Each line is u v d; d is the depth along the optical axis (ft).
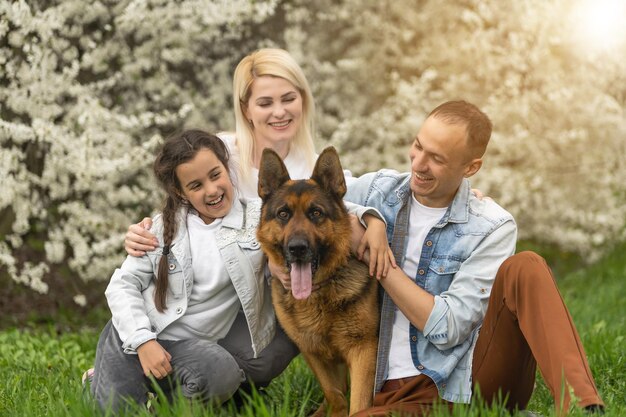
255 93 15.81
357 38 33.86
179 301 12.75
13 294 27.91
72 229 25.13
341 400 13.12
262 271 13.44
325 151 13.10
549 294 10.73
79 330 25.38
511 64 30.45
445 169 11.84
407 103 30.01
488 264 12.08
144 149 23.45
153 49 26.96
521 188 30.17
